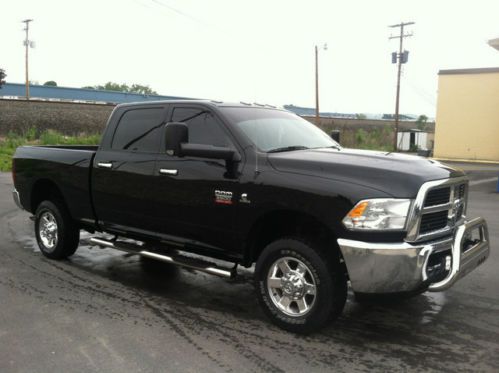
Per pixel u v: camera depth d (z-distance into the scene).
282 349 4.00
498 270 6.32
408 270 3.78
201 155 4.48
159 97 70.06
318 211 4.03
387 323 4.58
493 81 29.28
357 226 3.86
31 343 4.06
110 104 44.25
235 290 5.48
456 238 4.19
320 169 4.16
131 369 3.65
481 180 18.83
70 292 5.32
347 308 4.95
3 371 3.60
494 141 29.62
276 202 4.24
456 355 3.93
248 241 4.57
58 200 6.56
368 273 3.84
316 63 45.50
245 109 5.12
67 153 6.20
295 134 5.12
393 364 3.76
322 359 3.84
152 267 6.32
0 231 8.35
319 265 4.09
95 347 4.00
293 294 4.28
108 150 5.74
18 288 5.43
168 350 3.96
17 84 60.75
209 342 4.12
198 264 4.95
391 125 66.50
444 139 31.42
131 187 5.39
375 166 4.06
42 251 6.70
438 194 4.14
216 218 4.68
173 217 5.05
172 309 4.87
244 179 4.46
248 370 3.65
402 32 45.78
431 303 5.12
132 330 4.35
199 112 5.03
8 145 29.02
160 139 5.26
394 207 3.82
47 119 38.03
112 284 5.62
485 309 4.96
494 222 9.67
